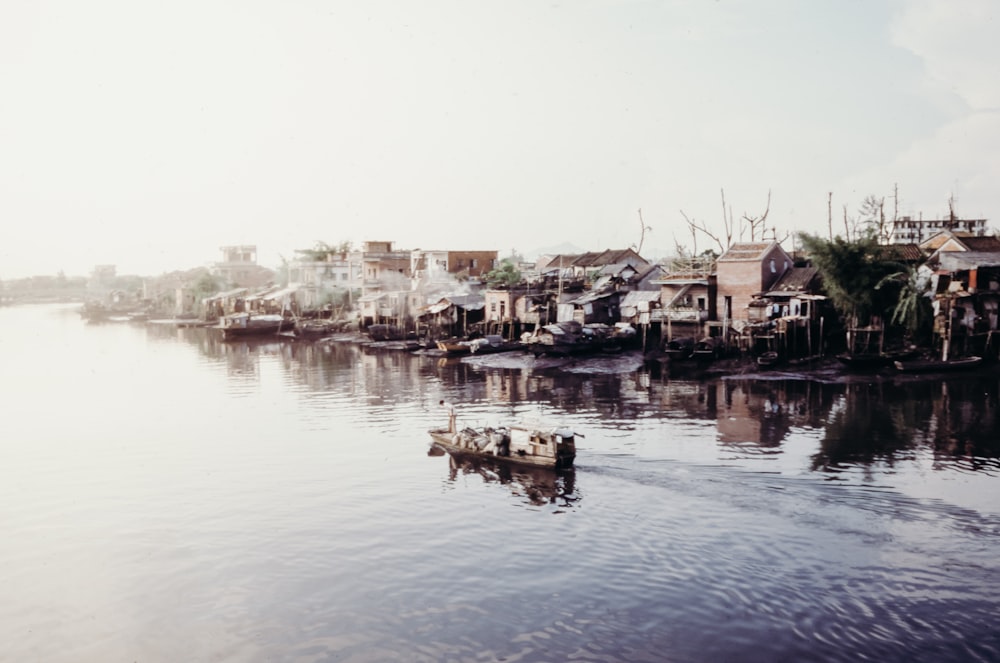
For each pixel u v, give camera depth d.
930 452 33.88
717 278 67.62
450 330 88.44
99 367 77.38
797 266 71.12
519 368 67.19
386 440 40.56
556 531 26.34
